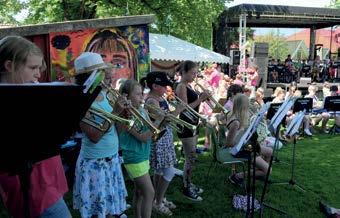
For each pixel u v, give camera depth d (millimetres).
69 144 4188
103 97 2744
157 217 4043
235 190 5012
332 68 22031
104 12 13945
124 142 3168
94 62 2525
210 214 4234
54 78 5645
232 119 4492
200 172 5750
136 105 3207
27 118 1307
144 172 3221
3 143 1323
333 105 8617
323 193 5055
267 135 5277
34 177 1745
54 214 1796
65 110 1370
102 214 2750
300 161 6660
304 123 9008
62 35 5695
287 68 21391
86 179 2752
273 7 19125
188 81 4367
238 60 18594
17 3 16406
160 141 3791
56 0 14125
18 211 1777
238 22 21312
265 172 4730
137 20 6484
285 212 4320
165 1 15445
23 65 1657
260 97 8977
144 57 6688
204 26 16750
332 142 8422
